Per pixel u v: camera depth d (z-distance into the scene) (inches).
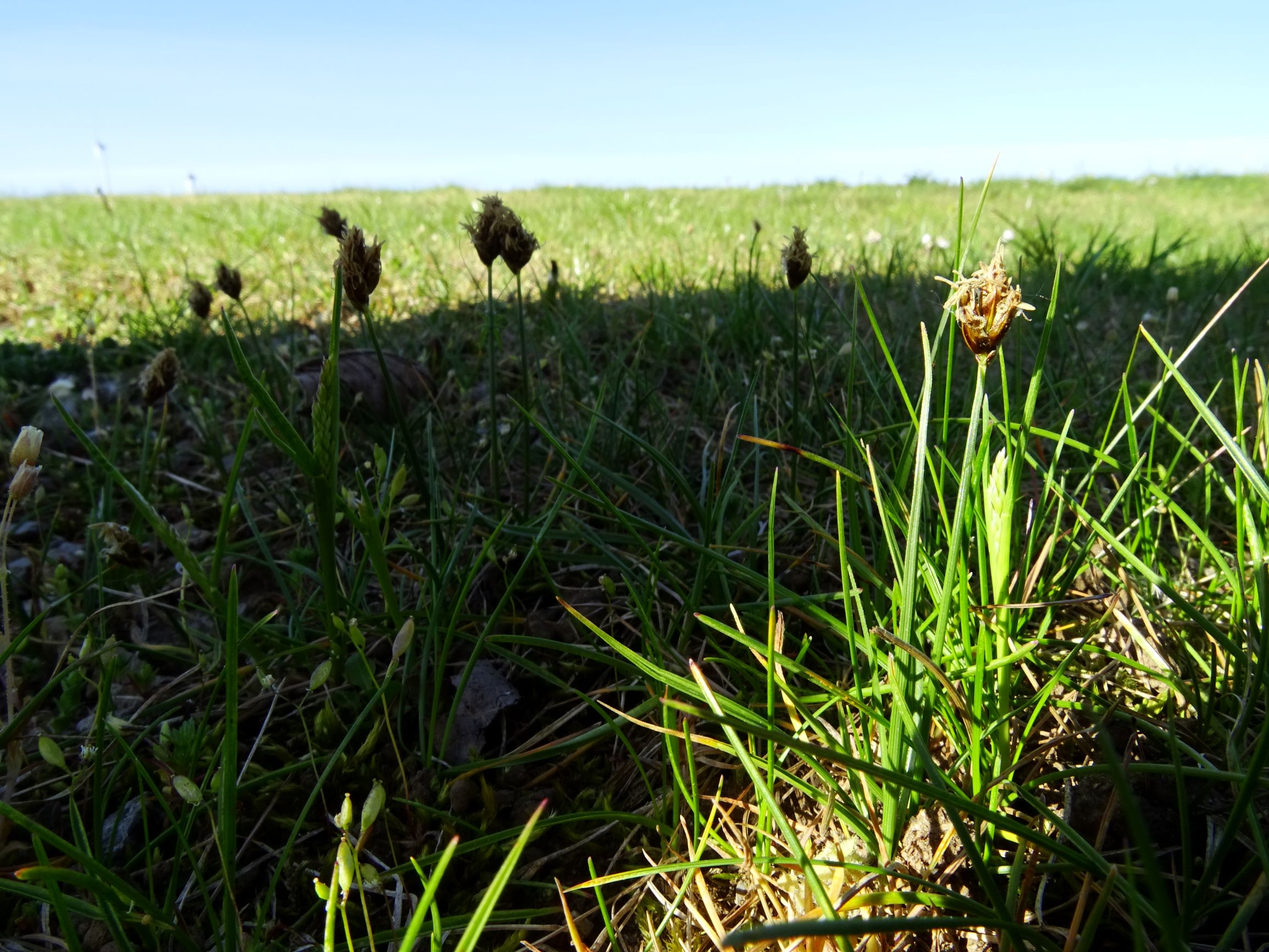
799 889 4.2
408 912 4.6
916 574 3.8
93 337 13.9
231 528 8.5
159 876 4.8
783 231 25.7
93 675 6.3
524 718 6.0
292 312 14.3
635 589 6.9
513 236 7.2
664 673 4.7
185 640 6.8
